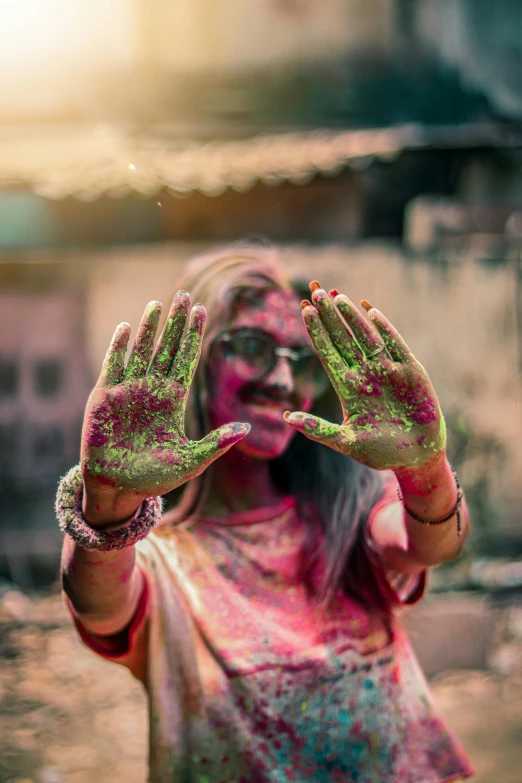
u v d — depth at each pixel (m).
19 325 9.23
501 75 13.58
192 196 9.71
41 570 8.64
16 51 13.29
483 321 8.66
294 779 1.99
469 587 7.09
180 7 13.41
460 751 2.19
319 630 2.13
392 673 2.15
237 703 2.03
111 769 4.68
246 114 13.40
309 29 13.46
